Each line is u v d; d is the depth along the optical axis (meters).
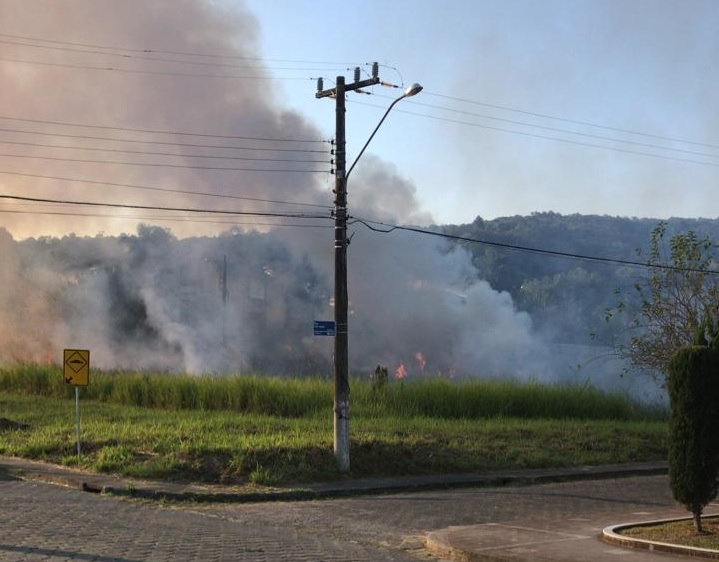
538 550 11.88
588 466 23.91
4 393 37.75
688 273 31.77
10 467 19.64
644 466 24.22
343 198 21.19
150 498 16.80
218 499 17.02
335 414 20.52
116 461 19.61
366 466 20.88
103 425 24.80
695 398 12.81
